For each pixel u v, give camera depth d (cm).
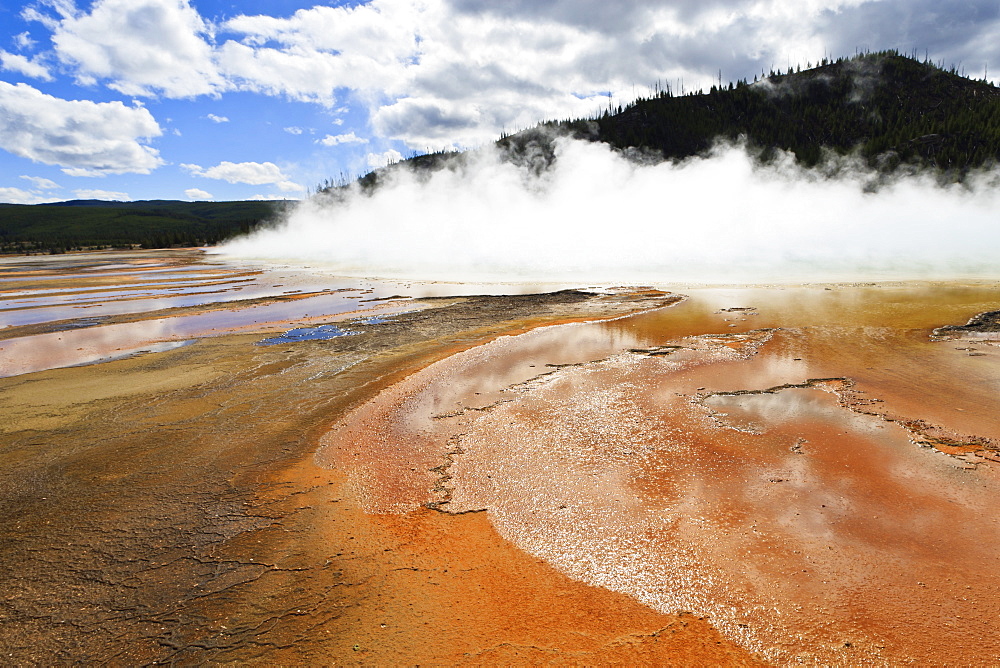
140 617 366
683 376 842
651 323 1273
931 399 703
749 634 329
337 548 434
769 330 1145
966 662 301
